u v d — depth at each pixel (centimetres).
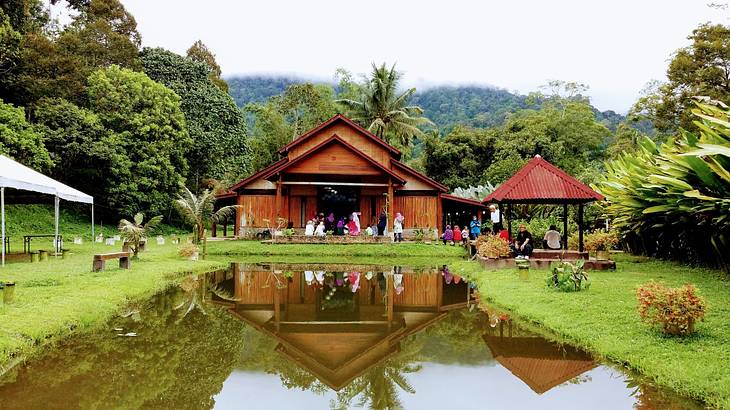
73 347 789
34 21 3578
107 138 3197
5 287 927
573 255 1585
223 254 2353
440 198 2859
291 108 4594
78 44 3762
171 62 4188
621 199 1686
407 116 4041
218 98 4269
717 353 648
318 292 1373
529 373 683
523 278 1323
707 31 2838
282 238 2550
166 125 3544
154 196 3500
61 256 1842
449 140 4550
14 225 2814
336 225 2891
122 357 749
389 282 1562
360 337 892
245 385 648
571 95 5950
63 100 3181
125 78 3488
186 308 1127
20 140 2506
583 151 5038
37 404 560
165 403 578
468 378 670
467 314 1073
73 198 1933
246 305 1180
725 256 1349
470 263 1864
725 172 1045
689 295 723
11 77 3128
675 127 3073
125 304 1139
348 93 4994
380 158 2872
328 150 2642
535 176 1579
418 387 638
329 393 624
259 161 4728
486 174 3806
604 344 750
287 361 752
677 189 1344
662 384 613
